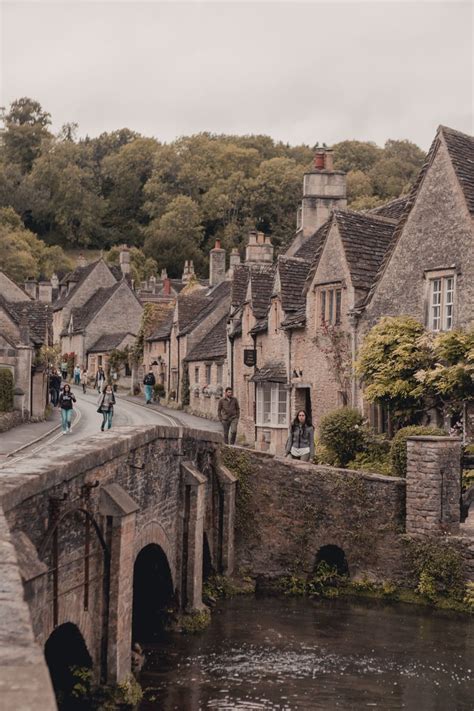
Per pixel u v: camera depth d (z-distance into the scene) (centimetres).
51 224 13475
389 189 10969
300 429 2061
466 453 1856
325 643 1433
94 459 1112
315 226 3356
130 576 1205
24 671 402
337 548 1841
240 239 11338
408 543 1703
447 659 1349
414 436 1709
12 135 15012
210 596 1745
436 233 2139
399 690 1215
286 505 1859
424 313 2158
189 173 12619
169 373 5234
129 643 1209
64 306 8612
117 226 13638
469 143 2214
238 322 3672
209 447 1812
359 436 2078
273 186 11638
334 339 2412
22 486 870
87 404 4744
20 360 3694
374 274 2414
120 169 13562
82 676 1155
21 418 3597
